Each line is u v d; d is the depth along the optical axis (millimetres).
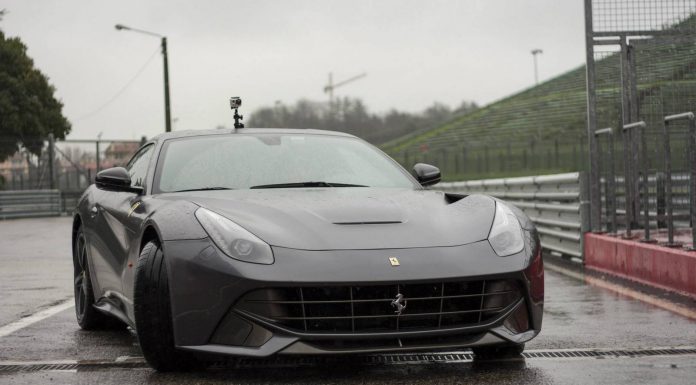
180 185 4855
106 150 29609
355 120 80062
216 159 5055
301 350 3812
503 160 43062
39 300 7320
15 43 37906
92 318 5680
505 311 4070
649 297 6855
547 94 58469
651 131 9359
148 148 5570
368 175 5133
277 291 3838
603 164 9570
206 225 4070
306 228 4039
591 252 9320
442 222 4230
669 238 7504
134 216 4703
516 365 4332
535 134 49125
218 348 3914
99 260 5422
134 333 5613
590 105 9469
